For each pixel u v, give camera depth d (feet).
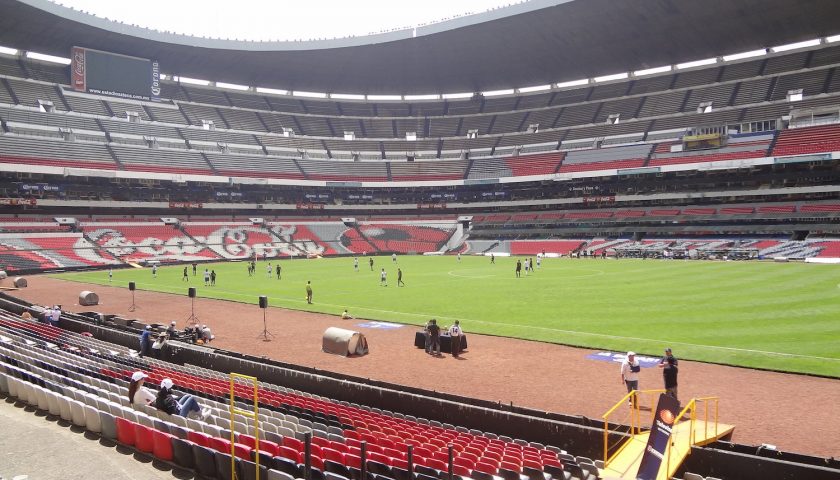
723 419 56.80
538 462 39.91
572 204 356.38
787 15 262.67
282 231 350.64
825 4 251.39
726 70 331.77
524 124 388.16
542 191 363.56
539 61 336.08
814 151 266.98
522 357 84.48
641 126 337.31
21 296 157.79
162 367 72.18
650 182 328.29
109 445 43.19
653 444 37.83
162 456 40.04
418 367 79.97
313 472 34.71
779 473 38.47
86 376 58.34
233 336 102.17
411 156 394.52
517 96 409.28
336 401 59.72
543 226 351.46
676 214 310.04
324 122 404.16
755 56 325.62
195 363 77.51
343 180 367.04
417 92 412.57
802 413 58.34
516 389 68.80
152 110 341.82
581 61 334.03
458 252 349.41
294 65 352.49
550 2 255.50
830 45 303.48
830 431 53.47
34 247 258.16
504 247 340.80
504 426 50.44
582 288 159.33
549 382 71.51
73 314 110.42
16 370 56.65
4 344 74.43
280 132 384.47
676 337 93.15
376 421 51.39
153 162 312.91
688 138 302.66
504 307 129.39
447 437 46.83
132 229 304.09
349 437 45.62
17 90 299.58
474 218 383.24
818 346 84.23
